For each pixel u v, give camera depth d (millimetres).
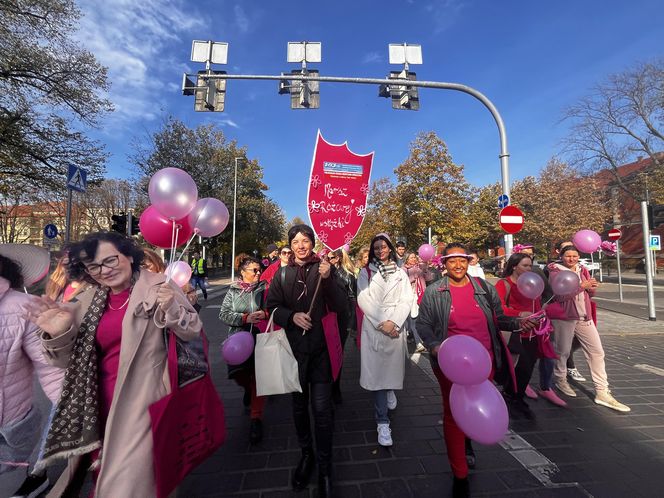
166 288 1860
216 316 11133
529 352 3889
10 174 13203
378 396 3352
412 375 5363
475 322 2771
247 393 4156
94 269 1817
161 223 2385
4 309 2107
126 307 1922
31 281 2334
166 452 1735
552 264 4383
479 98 8336
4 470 2156
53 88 13109
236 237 32219
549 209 26062
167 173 2178
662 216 10914
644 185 23734
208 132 28719
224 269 40375
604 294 16500
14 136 12719
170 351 1876
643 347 6996
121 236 1966
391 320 3211
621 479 2734
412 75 8672
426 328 2781
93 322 1865
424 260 6688
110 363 1877
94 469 1886
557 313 4094
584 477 2764
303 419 2828
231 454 3162
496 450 3166
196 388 1944
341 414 3986
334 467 2934
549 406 4098
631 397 4344
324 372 2736
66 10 12578
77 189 7000
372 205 32156
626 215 31891
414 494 2584
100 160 14984
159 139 25016
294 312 2799
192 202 2236
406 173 21031
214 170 29000
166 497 1716
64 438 1788
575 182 26781
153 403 1765
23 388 2180
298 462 3018
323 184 3025
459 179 20812
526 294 3375
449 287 2869
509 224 7816
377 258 3580
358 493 2600
